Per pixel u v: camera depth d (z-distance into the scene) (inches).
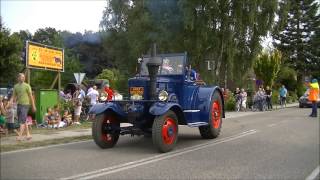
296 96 1897.1
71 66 2034.9
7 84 1130.7
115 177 308.0
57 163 358.9
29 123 602.5
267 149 435.5
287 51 2422.5
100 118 442.3
